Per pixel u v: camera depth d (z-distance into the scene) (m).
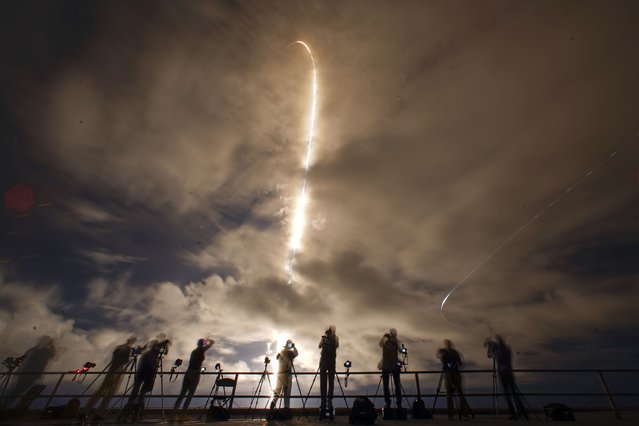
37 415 4.97
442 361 5.20
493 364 5.21
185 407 4.76
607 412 5.60
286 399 4.98
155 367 4.96
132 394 4.67
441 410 5.84
